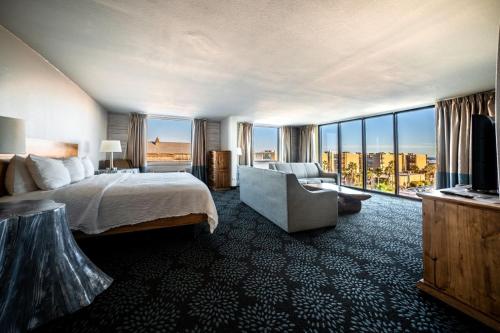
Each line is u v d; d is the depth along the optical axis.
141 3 1.49
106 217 1.96
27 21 1.73
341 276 1.68
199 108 4.82
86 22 1.72
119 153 5.32
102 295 1.43
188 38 1.94
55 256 1.27
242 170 4.27
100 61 2.44
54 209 1.29
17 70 2.02
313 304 1.36
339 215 3.41
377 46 2.05
